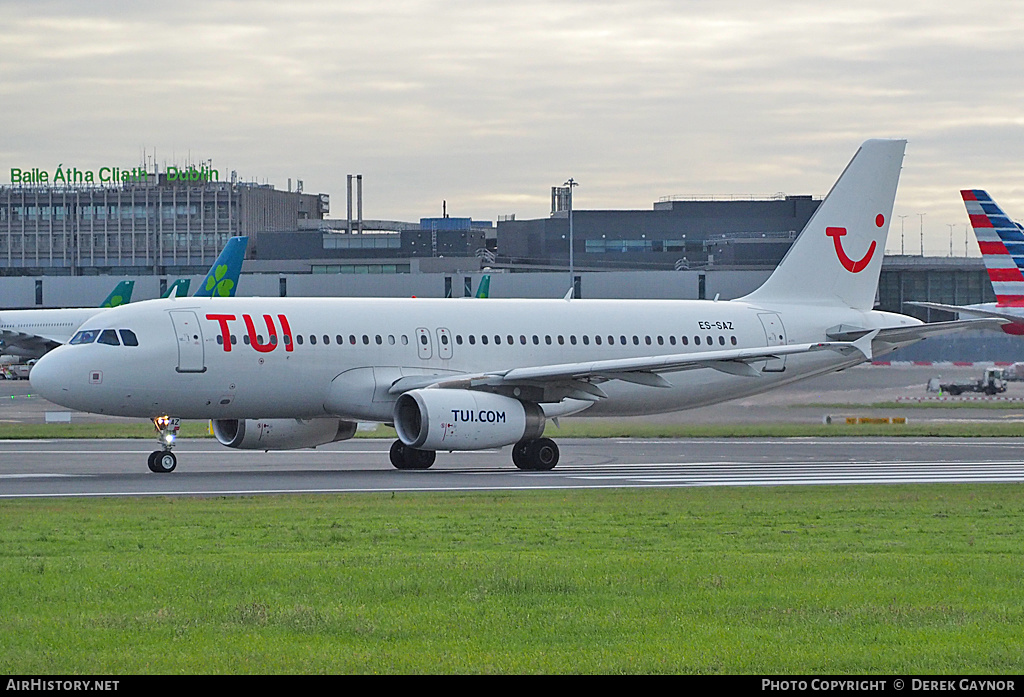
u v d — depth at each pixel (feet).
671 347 457.68
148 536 212.64
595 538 213.87
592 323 446.19
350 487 326.85
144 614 143.95
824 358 485.56
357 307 406.41
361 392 396.57
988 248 606.96
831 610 148.87
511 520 240.94
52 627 137.90
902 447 498.28
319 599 153.69
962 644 132.67
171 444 382.22
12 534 214.28
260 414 392.27
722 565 178.19
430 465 407.03
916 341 493.36
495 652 129.29
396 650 129.80
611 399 448.65
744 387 475.31
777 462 426.51
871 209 501.56
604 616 144.87
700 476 371.76
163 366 370.73
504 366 424.46
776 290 490.08
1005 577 170.30
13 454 439.63
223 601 151.74
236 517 244.63
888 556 190.60
